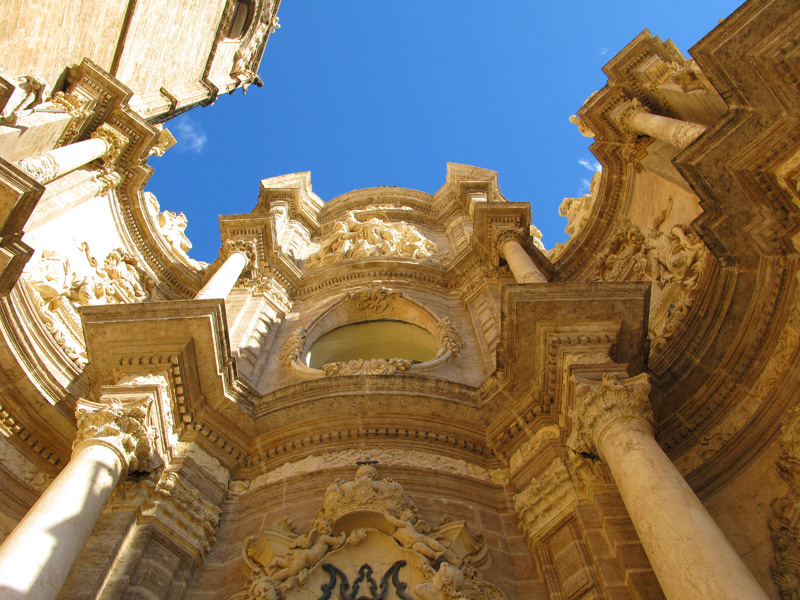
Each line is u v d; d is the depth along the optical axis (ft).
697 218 34.73
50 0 48.39
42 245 44.70
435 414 37.09
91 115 53.01
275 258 60.44
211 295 48.78
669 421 34.96
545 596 28.66
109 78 53.52
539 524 30.96
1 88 36.29
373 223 72.54
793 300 32.50
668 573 22.34
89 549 27.43
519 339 35.22
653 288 45.16
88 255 49.73
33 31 47.37
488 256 59.57
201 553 30.42
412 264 61.21
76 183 50.49
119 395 31.50
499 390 36.37
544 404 35.22
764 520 29.53
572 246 57.06
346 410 36.96
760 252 33.91
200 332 34.71
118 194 57.36
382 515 30.12
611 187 55.11
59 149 47.19
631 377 31.99
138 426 30.04
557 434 33.81
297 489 33.37
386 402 37.04
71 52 53.16
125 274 53.36
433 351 52.65
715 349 35.35
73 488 26.37
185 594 28.76
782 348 32.65
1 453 32.91
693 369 35.47
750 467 31.48
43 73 49.85
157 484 30.89
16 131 43.37
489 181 82.53
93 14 54.70
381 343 54.49
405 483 33.24
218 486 33.81
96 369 34.68
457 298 59.11
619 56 53.62
